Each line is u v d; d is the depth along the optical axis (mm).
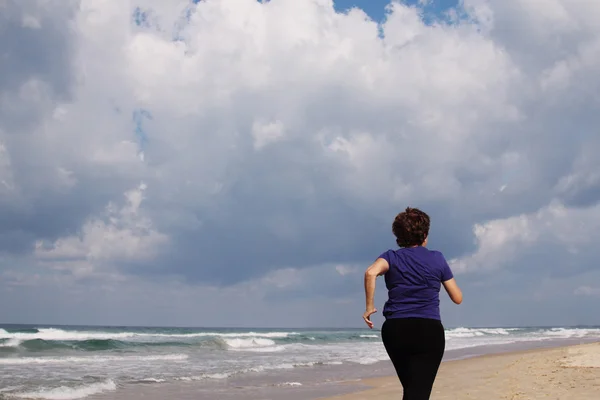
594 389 8594
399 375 3688
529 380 10422
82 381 12445
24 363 17312
